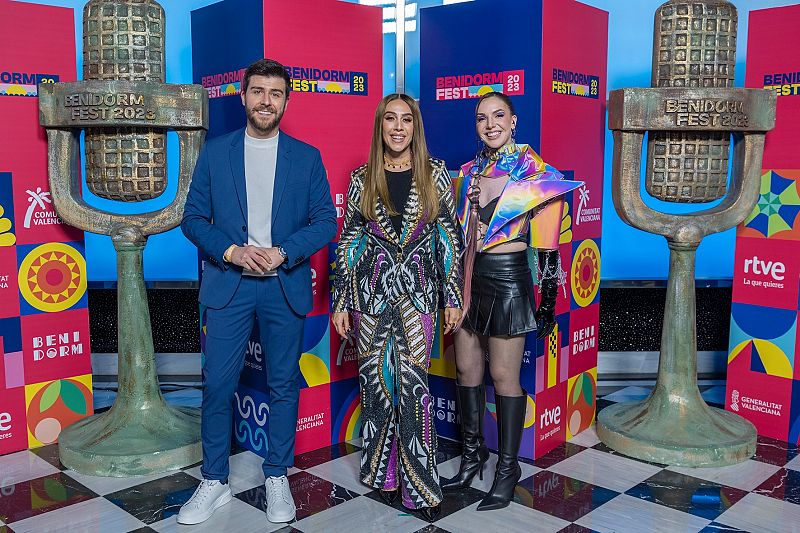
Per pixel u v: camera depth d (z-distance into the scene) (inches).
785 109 129.4
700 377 173.6
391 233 101.7
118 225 123.6
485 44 123.9
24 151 125.6
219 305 102.2
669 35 120.3
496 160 108.6
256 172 103.6
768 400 136.4
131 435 122.6
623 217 127.9
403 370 102.3
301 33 120.4
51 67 127.1
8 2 121.6
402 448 103.5
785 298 132.6
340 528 100.8
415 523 102.3
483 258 107.3
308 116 122.8
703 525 101.7
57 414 134.0
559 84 122.0
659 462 123.3
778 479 117.1
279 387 106.0
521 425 108.6
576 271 132.1
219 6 125.3
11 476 118.0
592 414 142.4
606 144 177.6
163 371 175.3
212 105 130.8
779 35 129.2
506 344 106.5
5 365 127.1
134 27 114.6
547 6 117.0
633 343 176.4
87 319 136.5
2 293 125.8
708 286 171.9
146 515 104.3
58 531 99.4
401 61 168.1
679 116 118.0
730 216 128.3
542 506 107.5
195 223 103.5
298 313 104.1
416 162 101.3
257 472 120.3
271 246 104.0
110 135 116.0
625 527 101.0
